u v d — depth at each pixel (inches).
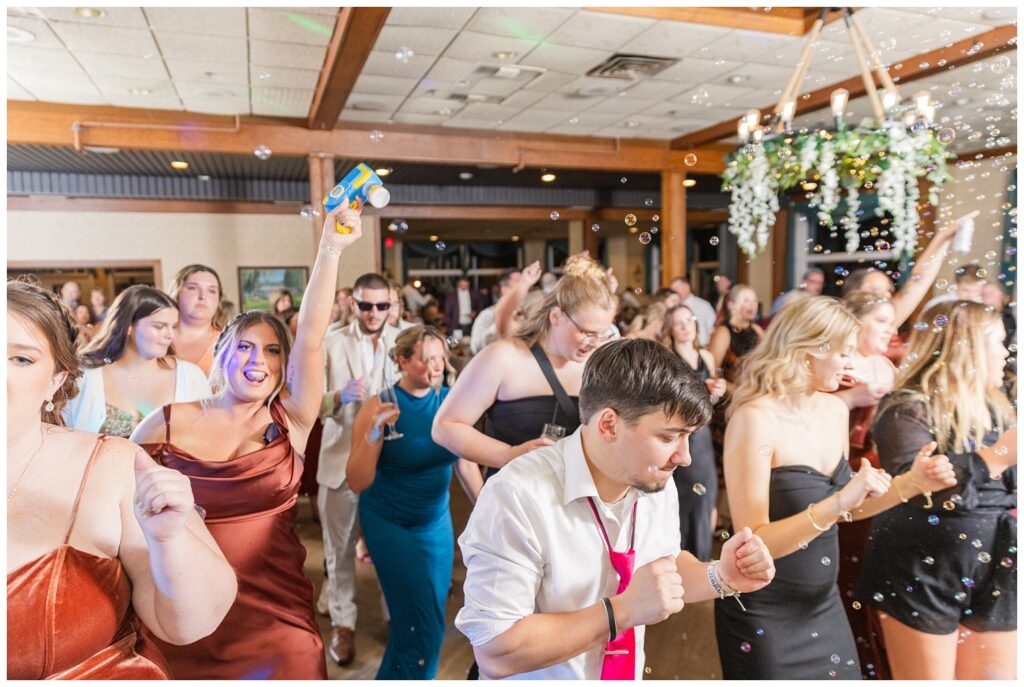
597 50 153.4
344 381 88.2
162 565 35.5
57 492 36.5
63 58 149.9
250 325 56.6
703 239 471.2
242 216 316.5
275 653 56.1
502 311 77.5
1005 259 209.3
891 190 98.8
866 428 80.6
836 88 181.6
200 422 55.6
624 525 39.0
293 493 58.5
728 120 226.1
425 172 308.5
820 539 54.2
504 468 38.5
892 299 95.1
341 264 339.3
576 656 37.4
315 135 216.5
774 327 58.1
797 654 53.8
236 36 137.1
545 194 385.1
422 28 138.7
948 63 151.1
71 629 35.3
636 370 34.6
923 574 55.9
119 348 62.6
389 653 68.6
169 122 201.3
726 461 56.7
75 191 289.1
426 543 67.7
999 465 55.6
